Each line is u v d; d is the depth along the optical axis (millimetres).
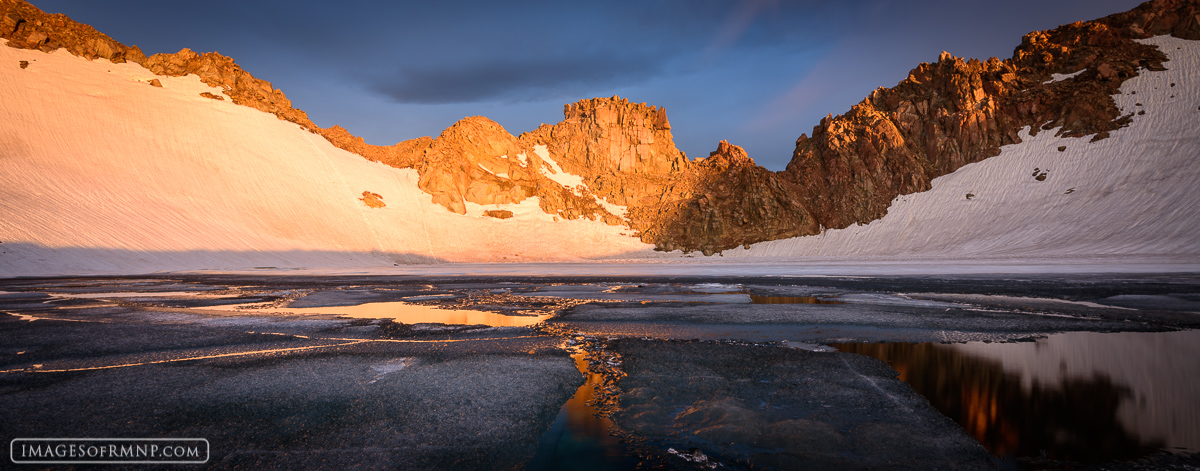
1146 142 77438
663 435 6250
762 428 6371
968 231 78688
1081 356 10477
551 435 6188
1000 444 5734
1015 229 75062
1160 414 6656
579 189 113562
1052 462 5230
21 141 59625
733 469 5219
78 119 69562
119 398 7527
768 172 102688
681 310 18797
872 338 12734
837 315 16812
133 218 57125
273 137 92625
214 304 21906
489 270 59188
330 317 17453
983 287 27453
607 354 11047
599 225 102750
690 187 107688
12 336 13406
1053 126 88562
